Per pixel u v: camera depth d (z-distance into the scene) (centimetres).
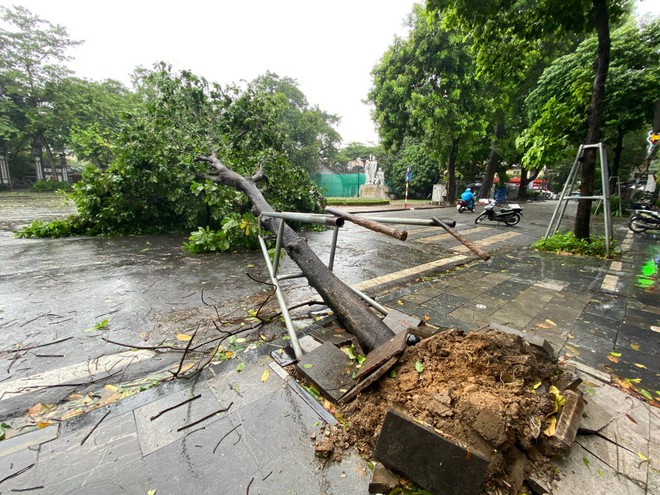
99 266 438
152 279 386
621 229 957
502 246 673
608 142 1384
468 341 166
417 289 371
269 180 705
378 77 1677
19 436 146
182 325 266
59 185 2530
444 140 1714
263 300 326
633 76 945
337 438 146
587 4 562
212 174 642
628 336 257
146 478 126
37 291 336
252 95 777
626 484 124
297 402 172
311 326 265
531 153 772
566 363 197
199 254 523
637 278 425
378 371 162
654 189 1756
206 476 127
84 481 124
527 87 1625
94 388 182
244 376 195
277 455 138
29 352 220
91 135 1991
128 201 686
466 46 1402
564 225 1050
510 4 591
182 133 688
